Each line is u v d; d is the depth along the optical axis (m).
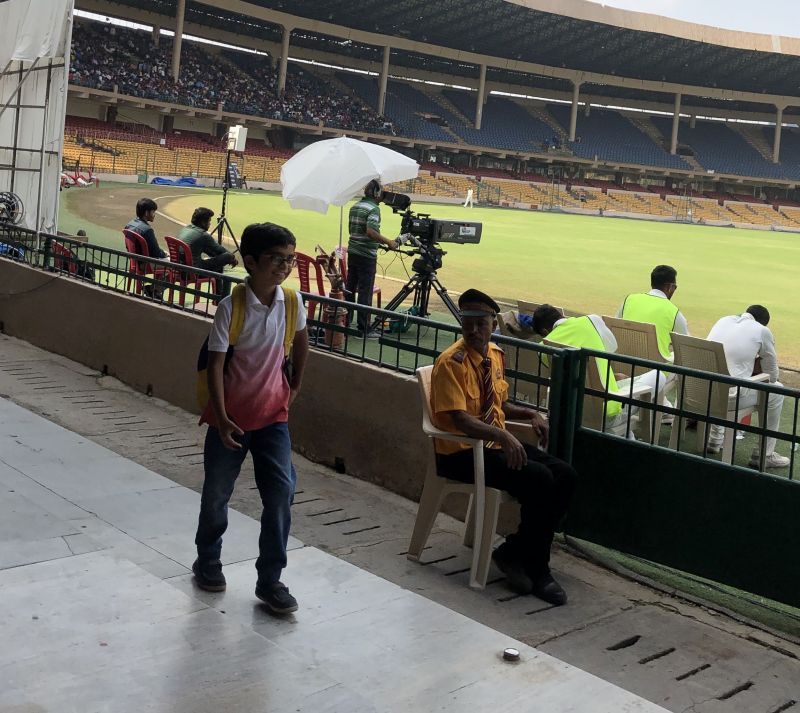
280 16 61.06
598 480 4.83
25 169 12.76
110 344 8.24
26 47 12.23
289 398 3.78
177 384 7.46
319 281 9.88
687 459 4.50
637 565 4.95
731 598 4.59
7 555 4.01
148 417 7.09
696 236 46.84
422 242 9.68
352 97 71.19
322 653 3.38
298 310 3.73
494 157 74.25
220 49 68.00
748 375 6.50
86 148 47.00
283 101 63.00
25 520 4.49
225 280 7.26
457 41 68.56
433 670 3.29
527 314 7.77
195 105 56.25
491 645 3.50
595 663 3.75
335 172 9.35
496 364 4.56
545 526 4.36
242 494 5.50
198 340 7.26
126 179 44.25
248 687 2.99
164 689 2.94
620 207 70.94
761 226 71.69
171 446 6.37
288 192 9.58
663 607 4.39
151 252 10.02
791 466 4.23
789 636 4.17
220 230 14.14
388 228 30.23
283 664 3.16
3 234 10.60
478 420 4.34
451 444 4.45
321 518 5.27
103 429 6.65
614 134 81.94
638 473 4.68
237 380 3.62
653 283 7.25
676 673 3.71
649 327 6.70
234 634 3.36
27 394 7.45
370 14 61.72
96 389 7.82
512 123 78.00
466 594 4.34
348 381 6.10
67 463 5.52
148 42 61.47
